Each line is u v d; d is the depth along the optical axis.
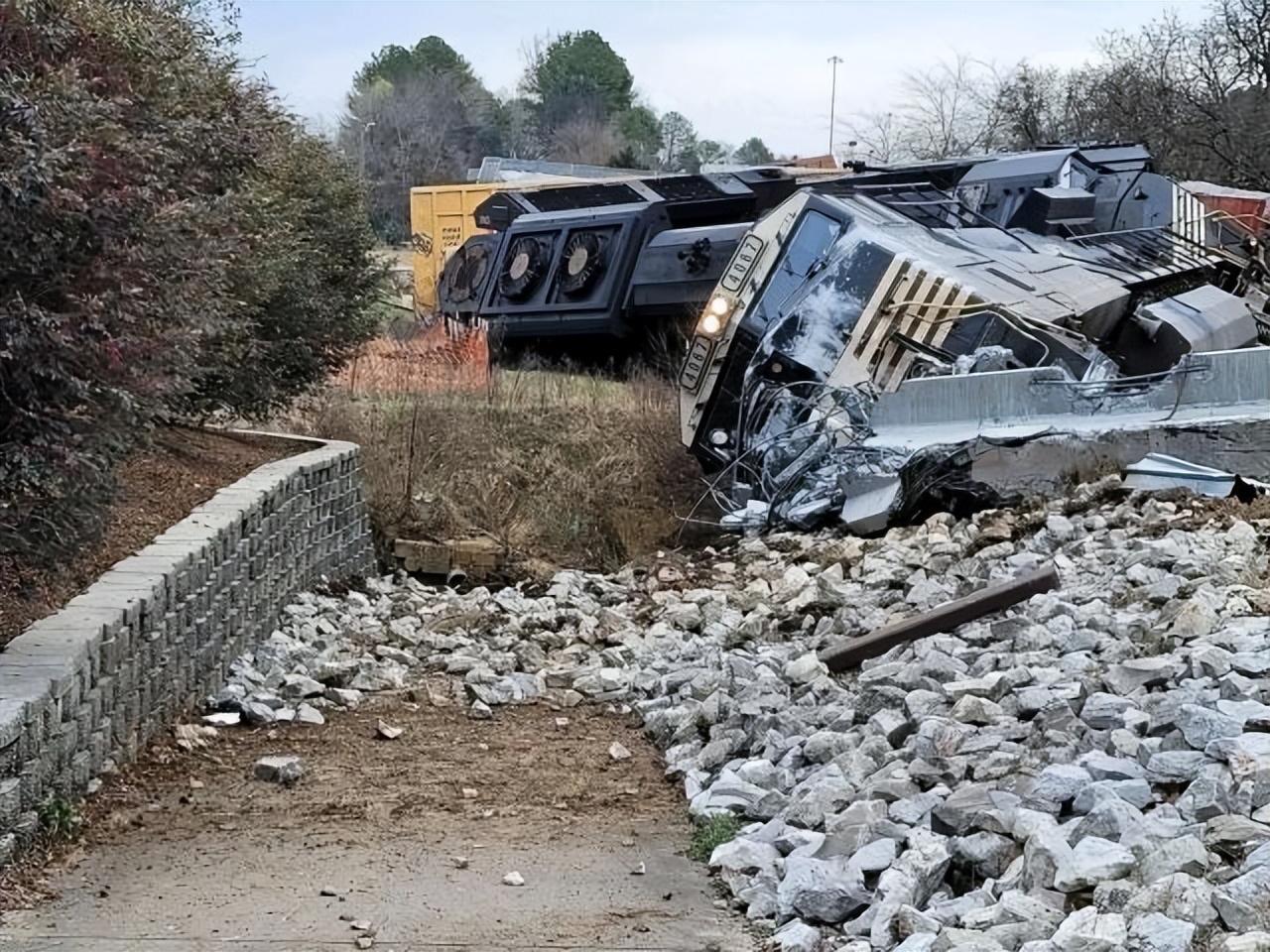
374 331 18.11
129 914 5.41
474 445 17.97
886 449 13.15
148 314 7.05
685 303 19.00
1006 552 10.80
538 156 79.06
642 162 79.38
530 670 10.62
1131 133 36.53
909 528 12.65
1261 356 12.14
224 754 8.03
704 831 6.41
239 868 6.04
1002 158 18.67
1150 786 5.42
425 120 68.75
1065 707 6.32
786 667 8.69
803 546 13.22
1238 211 25.14
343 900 5.61
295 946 5.07
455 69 87.50
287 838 6.51
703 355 15.20
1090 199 17.50
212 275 8.27
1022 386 12.81
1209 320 15.19
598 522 17.25
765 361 14.59
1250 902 4.25
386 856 6.26
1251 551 9.13
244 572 10.18
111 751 7.20
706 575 13.52
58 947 5.03
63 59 7.52
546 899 5.66
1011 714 6.66
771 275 14.91
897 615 9.71
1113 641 7.41
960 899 5.00
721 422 15.16
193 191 9.32
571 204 21.58
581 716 9.23
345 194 16.64
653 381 18.88
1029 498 12.11
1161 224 18.08
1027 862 4.90
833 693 7.98
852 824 5.70
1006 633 8.06
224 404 15.05
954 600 9.14
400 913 5.45
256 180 13.51
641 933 5.26
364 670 10.09
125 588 7.70
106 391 6.54
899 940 4.78
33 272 6.25
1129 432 11.99
